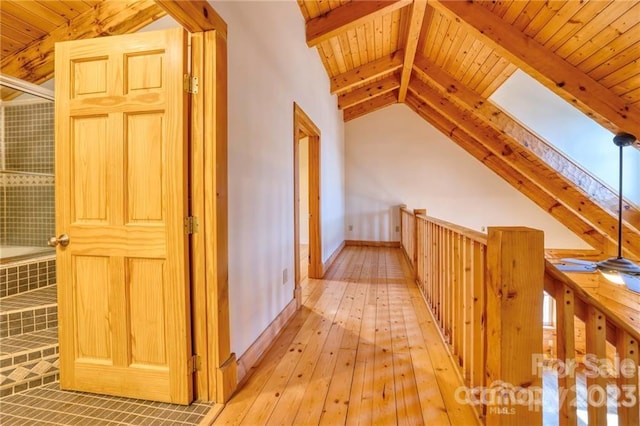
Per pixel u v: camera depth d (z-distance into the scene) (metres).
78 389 1.64
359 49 4.30
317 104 4.04
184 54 1.50
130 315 1.58
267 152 2.27
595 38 2.32
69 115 1.58
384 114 6.78
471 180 6.52
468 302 1.74
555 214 5.83
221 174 1.57
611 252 5.28
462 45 3.63
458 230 1.84
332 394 1.67
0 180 2.71
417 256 3.98
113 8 1.86
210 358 1.58
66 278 1.63
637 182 4.82
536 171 4.74
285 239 2.68
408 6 3.46
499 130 4.28
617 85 2.52
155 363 1.58
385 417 1.50
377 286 3.78
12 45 2.02
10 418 1.47
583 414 2.74
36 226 2.68
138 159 1.55
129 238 1.56
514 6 2.59
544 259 1.15
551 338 4.12
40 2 1.79
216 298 1.55
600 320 1.15
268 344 2.20
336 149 5.77
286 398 1.64
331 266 4.92
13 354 1.69
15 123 2.64
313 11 3.23
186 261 1.54
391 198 6.80
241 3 1.84
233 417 1.49
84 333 1.63
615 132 2.74
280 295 2.54
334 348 2.19
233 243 1.74
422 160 6.68
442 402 1.61
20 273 2.29
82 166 1.59
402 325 2.61
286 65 2.72
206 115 1.52
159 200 1.54
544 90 4.89
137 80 1.54
